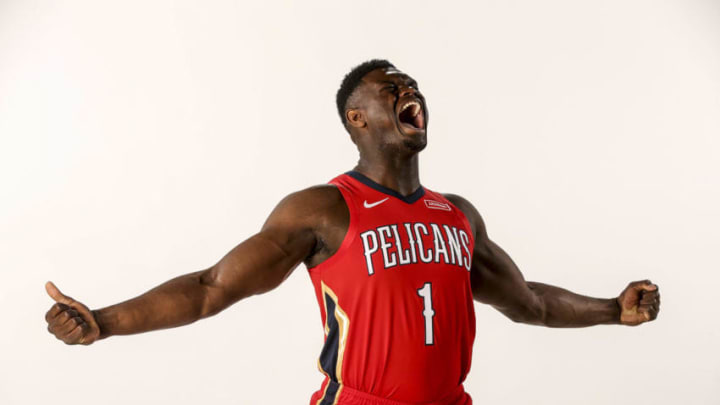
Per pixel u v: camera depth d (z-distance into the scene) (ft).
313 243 7.66
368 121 8.08
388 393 7.45
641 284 9.02
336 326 7.59
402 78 8.21
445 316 7.55
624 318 9.18
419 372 7.43
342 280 7.51
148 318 6.81
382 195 7.86
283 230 7.54
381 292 7.37
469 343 8.02
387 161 8.01
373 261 7.41
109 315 6.62
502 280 8.75
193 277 7.28
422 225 7.74
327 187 7.88
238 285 7.30
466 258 7.94
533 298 9.00
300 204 7.64
